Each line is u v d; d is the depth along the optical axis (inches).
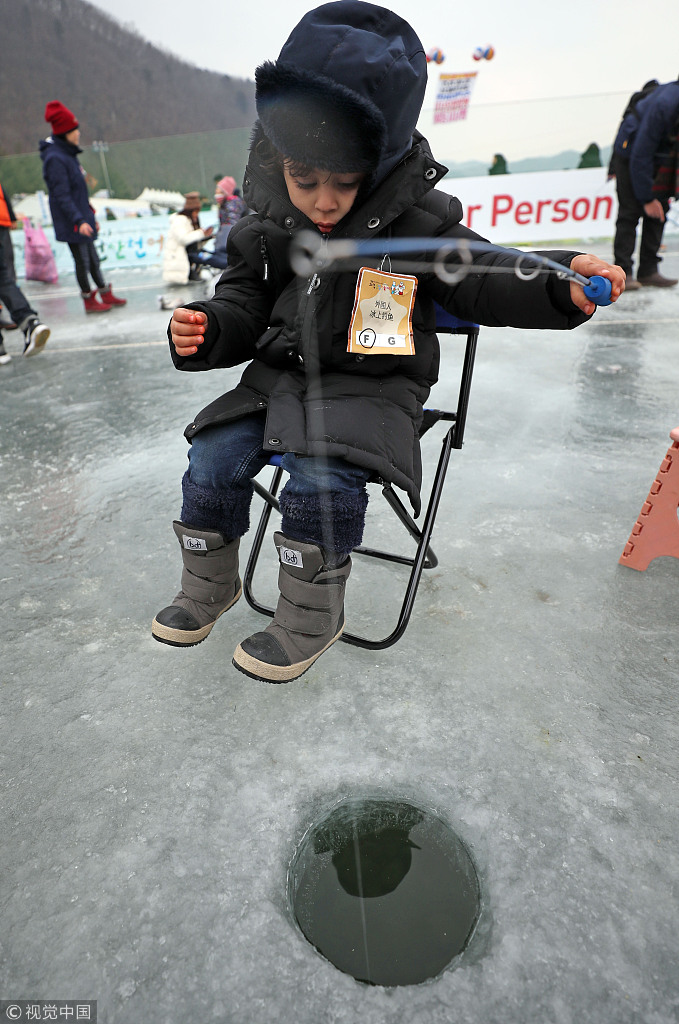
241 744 48.1
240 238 50.1
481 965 34.6
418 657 55.8
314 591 47.1
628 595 62.7
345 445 43.9
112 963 35.3
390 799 43.7
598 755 46.6
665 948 35.3
